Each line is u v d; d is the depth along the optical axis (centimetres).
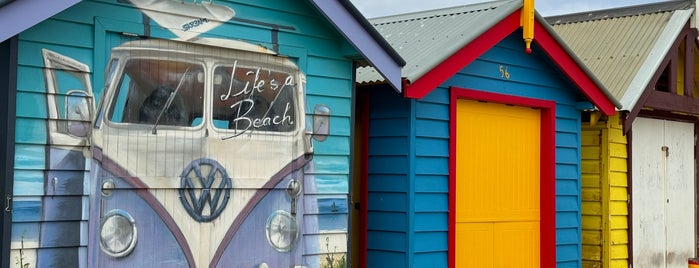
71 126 620
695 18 1220
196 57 687
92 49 630
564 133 1041
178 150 676
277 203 733
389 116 887
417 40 942
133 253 651
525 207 1003
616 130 1129
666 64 1169
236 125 709
